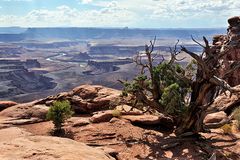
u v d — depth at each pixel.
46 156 7.17
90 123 22.14
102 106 25.89
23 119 23.66
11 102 28.62
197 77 19.41
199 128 19.28
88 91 27.41
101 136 19.67
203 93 18.95
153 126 22.25
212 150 17.44
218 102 26.20
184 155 17.31
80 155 7.67
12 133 17.14
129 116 23.36
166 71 20.09
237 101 25.45
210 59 18.89
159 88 20.27
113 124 21.59
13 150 7.40
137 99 21.08
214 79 18.39
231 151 17.45
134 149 17.92
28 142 8.16
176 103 18.95
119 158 16.33
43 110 24.59
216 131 21.20
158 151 17.81
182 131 19.89
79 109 25.81
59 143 8.44
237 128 21.36
